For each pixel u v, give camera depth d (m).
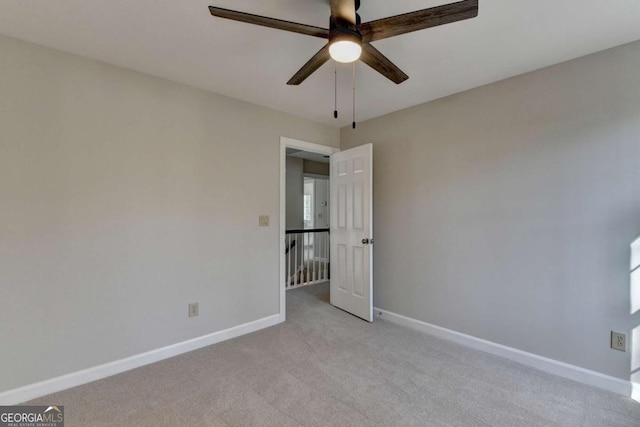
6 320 1.76
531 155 2.22
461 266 2.60
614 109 1.90
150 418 1.65
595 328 1.97
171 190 2.38
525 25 1.68
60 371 1.92
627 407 1.75
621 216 1.88
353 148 3.29
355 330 2.88
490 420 1.64
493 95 2.40
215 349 2.50
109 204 2.11
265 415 1.68
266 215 3.00
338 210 3.54
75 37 1.80
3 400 1.74
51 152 1.90
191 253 2.49
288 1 1.51
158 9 1.56
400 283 3.05
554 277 2.13
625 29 1.72
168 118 2.38
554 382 2.01
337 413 1.69
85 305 2.01
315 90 2.58
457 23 1.66
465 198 2.57
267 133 3.00
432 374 2.10
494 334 2.41
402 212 3.03
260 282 2.94
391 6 1.54
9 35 1.77
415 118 2.92
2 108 1.75
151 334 2.29
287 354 2.40
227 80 2.40
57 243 1.92
